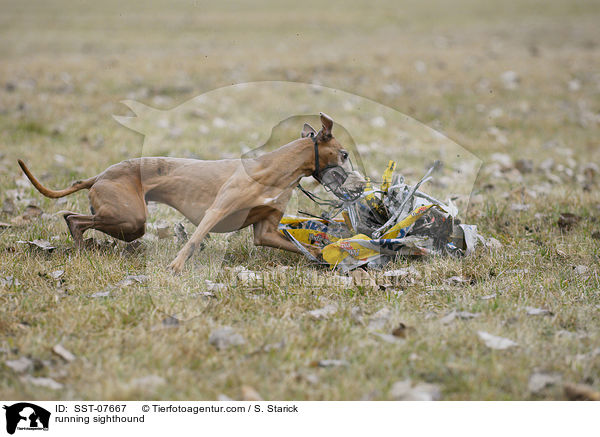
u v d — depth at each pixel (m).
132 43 22.73
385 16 30.61
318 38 24.17
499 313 5.63
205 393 4.51
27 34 24.67
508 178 10.63
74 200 8.84
